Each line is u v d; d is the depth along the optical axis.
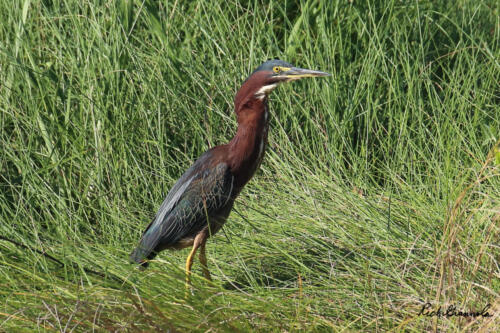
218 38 12.09
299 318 7.16
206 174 9.02
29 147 10.14
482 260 7.85
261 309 7.22
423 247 8.48
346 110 11.47
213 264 9.18
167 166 10.94
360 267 8.43
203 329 6.68
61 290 7.53
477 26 13.57
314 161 10.93
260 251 8.98
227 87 11.48
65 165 10.64
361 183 10.55
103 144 10.62
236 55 11.81
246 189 10.65
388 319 7.23
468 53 12.93
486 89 11.97
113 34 11.14
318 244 8.87
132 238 9.82
